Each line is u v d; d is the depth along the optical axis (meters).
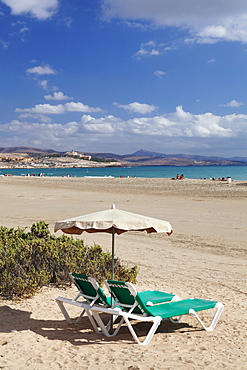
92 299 6.30
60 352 5.29
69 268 8.87
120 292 5.74
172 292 8.45
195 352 5.27
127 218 5.55
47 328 6.34
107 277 8.91
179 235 15.88
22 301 7.76
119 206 25.44
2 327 6.32
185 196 31.47
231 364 4.80
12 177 68.19
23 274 8.23
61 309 6.61
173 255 12.29
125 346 5.54
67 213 22.12
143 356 5.12
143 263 11.20
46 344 5.60
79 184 47.53
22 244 8.59
